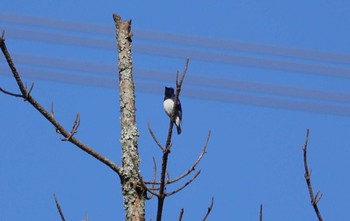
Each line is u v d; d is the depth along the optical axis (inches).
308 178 455.2
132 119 547.5
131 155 526.9
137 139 541.6
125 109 550.3
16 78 505.0
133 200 520.4
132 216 517.0
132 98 553.9
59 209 476.4
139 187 522.6
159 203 485.7
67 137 518.6
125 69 560.1
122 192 526.9
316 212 450.6
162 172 481.1
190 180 498.6
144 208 521.3
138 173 498.6
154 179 525.3
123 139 540.7
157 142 480.4
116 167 528.7
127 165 530.0
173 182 511.2
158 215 486.6
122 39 566.9
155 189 519.8
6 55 497.0
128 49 565.0
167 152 478.3
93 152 525.0
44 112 513.0
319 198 452.4
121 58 563.2
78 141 520.7
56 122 515.8
